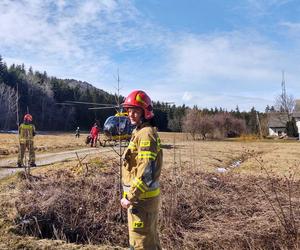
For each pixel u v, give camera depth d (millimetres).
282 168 16078
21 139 15055
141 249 4250
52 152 22328
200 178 10047
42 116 82062
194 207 8109
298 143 44438
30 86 83438
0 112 63375
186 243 6871
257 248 6477
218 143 41125
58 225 7457
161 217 7582
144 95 4297
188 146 31312
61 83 93562
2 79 78625
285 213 7246
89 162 14031
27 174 10727
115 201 8094
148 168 4047
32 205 7699
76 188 9023
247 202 8227
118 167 11766
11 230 6859
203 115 57375
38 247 6164
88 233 7438
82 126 90375
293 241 6363
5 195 8711
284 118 72375
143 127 4289
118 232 7477
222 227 7164
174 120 79188
